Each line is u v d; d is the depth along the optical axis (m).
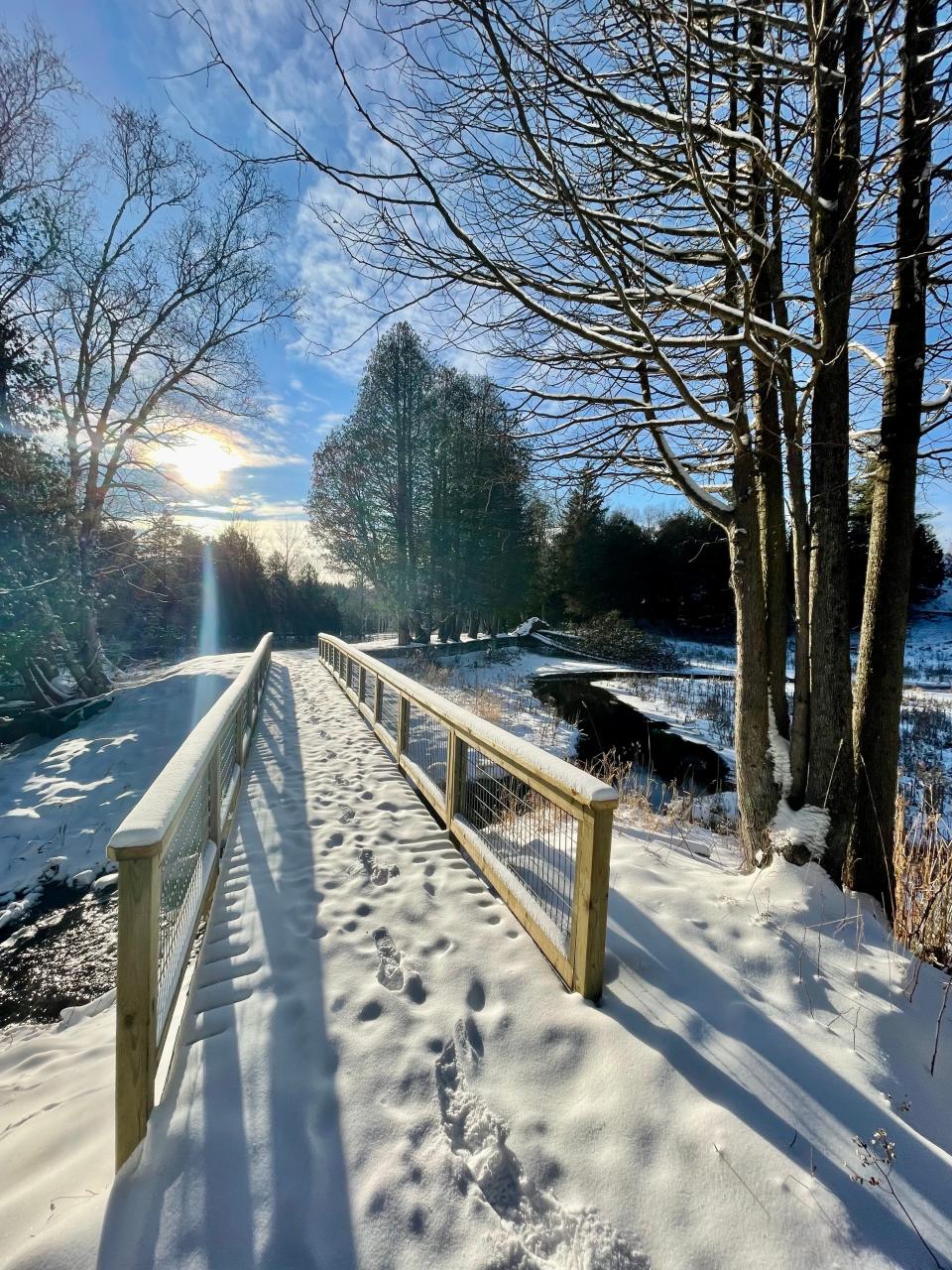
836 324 3.06
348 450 21.81
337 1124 1.65
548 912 2.48
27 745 9.08
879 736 3.17
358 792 4.78
